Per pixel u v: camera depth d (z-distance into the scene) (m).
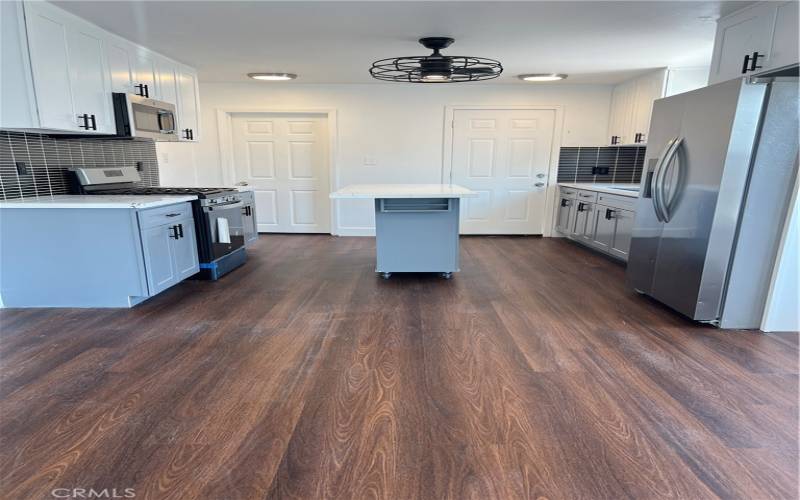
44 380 2.03
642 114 4.70
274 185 5.88
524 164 5.71
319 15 2.83
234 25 3.05
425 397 1.91
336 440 1.62
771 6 2.44
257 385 2.00
